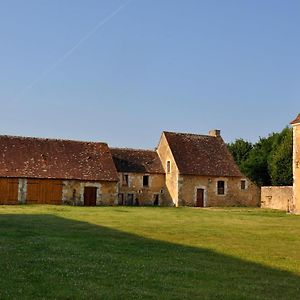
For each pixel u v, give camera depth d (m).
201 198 43.72
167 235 16.77
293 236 17.73
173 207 39.81
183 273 9.69
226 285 8.80
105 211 29.58
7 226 17.98
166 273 9.59
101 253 11.88
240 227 20.69
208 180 44.12
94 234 16.28
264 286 8.92
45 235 15.35
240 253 13.11
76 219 22.42
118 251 12.41
